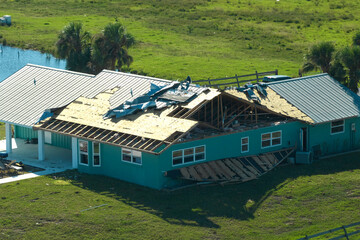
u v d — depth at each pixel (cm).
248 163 4984
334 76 6512
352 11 13112
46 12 13000
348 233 3934
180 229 4009
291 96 5569
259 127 5097
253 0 14400
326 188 4672
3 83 5872
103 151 4897
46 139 5819
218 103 4912
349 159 5381
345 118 5466
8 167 5009
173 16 12812
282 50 10406
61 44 7819
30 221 4091
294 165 5191
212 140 4828
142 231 3972
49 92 5600
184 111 4897
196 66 9225
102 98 5316
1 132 6325
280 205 4406
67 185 4694
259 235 3978
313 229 4075
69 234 3931
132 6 13675
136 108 4956
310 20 12362
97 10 13238
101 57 7581
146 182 4644
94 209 4266
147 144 4522
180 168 4644
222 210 4291
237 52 10244
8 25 11900
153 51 10156
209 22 12312
